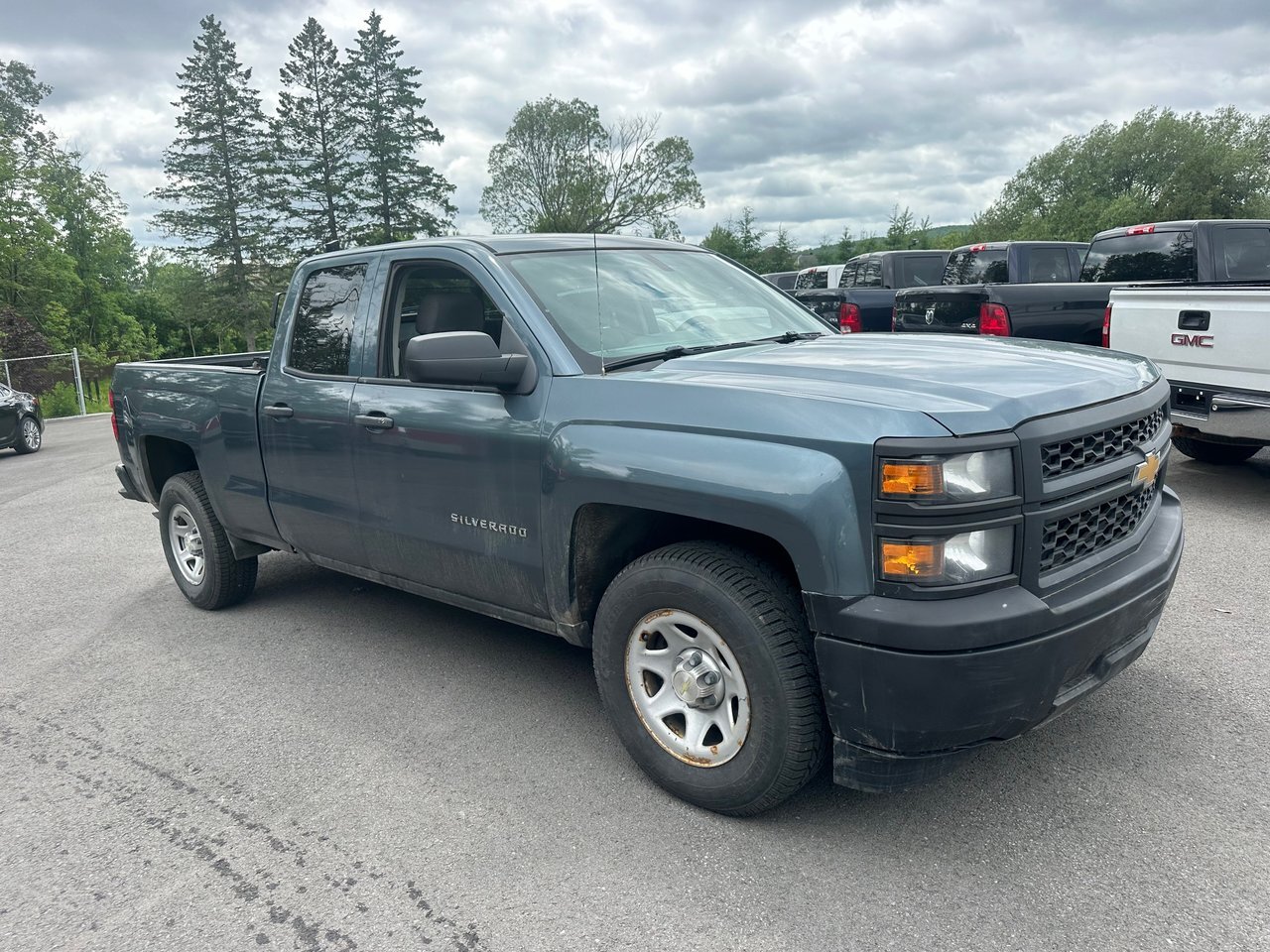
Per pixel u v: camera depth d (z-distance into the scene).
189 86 57.72
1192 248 8.12
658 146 57.34
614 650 3.03
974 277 12.60
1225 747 3.16
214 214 58.12
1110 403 2.72
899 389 2.55
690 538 2.99
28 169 52.00
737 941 2.33
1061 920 2.35
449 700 3.90
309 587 5.64
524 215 59.84
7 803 3.23
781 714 2.61
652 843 2.78
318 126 59.50
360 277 4.00
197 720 3.84
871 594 2.38
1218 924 2.30
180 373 5.00
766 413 2.56
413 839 2.88
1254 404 5.67
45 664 4.61
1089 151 68.94
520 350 3.24
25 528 8.26
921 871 2.58
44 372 28.12
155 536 7.57
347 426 3.86
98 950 2.43
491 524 3.33
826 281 22.66
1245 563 5.03
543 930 2.41
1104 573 2.66
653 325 3.51
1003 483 2.37
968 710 2.37
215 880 2.72
